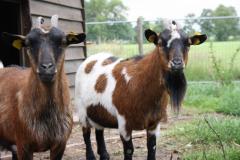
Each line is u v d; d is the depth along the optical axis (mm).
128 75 3336
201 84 6723
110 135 4508
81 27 5789
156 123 3375
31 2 4668
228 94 5828
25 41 2727
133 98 3275
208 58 7242
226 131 4043
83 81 3799
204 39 3320
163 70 3164
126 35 8375
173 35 3115
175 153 3852
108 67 3602
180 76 3170
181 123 4836
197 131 4199
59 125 2852
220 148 3703
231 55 7629
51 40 2676
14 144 3082
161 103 3299
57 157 2932
